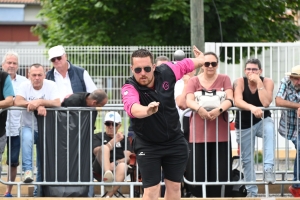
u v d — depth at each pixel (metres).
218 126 22.41
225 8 51.22
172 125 17.97
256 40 53.59
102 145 22.50
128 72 43.69
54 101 22.34
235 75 39.28
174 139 18.17
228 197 22.88
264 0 53.59
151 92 17.70
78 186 22.58
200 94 22.22
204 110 21.91
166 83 17.84
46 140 22.36
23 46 69.56
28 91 22.80
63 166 22.39
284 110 22.75
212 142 22.50
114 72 43.72
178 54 24.50
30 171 22.47
